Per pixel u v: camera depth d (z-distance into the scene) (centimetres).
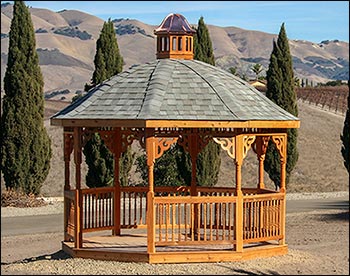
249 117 1447
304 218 2356
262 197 1529
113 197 1775
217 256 1472
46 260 1538
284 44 3014
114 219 1775
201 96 1486
